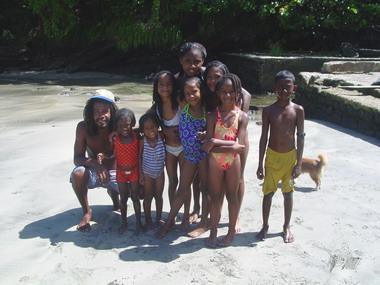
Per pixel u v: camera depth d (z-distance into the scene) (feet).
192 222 14.83
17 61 62.28
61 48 63.26
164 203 16.57
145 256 12.36
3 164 20.70
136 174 13.80
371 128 26.99
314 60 50.34
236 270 11.57
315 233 13.74
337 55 57.72
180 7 59.62
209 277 11.23
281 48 61.00
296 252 12.53
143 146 13.65
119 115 13.35
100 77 60.44
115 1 61.87
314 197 16.75
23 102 38.45
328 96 32.58
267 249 12.73
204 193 13.71
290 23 58.08
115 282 11.00
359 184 18.17
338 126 30.45
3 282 11.02
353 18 55.88
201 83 12.96
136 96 43.91
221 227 14.42
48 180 18.58
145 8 62.69
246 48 65.57
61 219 14.83
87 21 62.64
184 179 13.47
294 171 13.07
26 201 16.33
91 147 15.08
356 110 28.55
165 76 13.20
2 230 13.92
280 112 13.03
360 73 44.16
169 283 10.96
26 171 19.67
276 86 13.03
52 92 44.93
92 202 16.49
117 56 63.72
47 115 32.89
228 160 12.42
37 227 14.17
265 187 13.38
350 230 13.92
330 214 15.15
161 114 13.78
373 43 62.75
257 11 60.23
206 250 12.73
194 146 13.14
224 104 12.37
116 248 12.86
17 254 12.40
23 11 65.00
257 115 35.12
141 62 64.34
